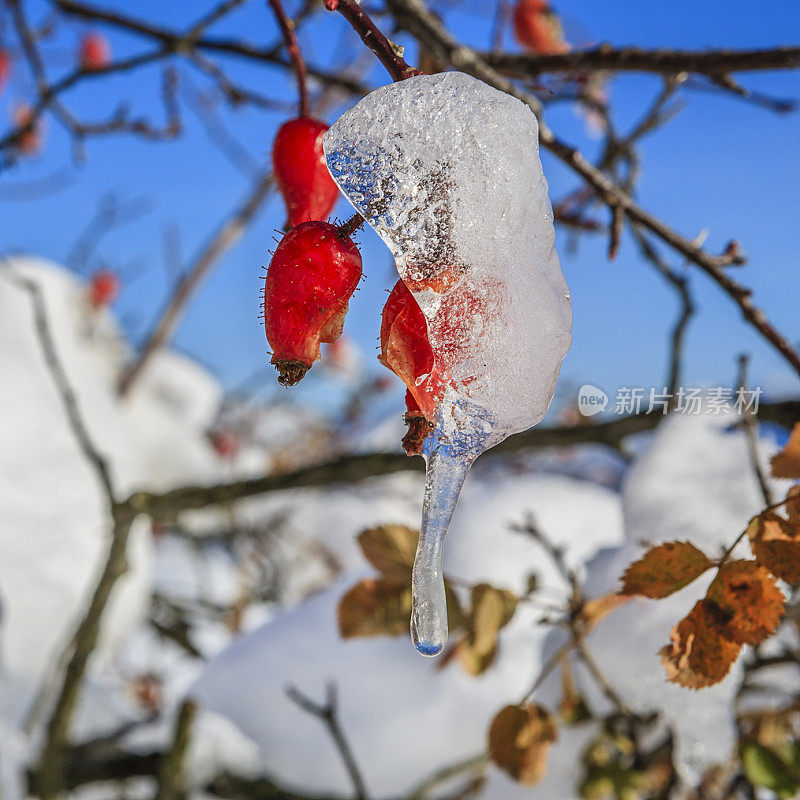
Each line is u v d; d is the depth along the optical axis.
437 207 0.20
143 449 1.02
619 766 0.31
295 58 0.26
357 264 0.22
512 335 0.20
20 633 0.70
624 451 0.40
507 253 0.20
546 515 0.46
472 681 0.39
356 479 0.44
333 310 0.22
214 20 0.48
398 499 1.05
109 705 0.65
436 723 0.39
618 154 0.49
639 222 0.29
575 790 0.32
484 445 0.20
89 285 1.08
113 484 0.49
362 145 0.20
